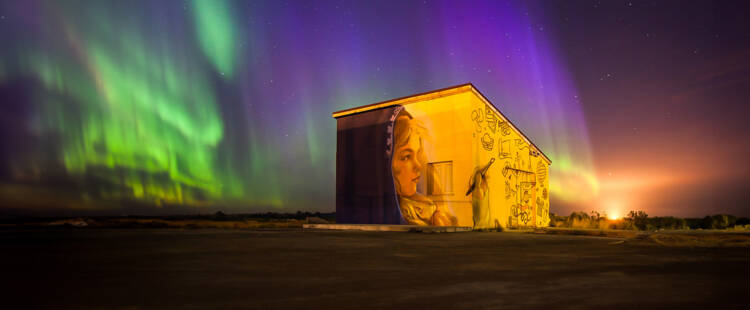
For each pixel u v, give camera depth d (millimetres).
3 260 6988
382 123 21484
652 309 3518
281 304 3734
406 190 20109
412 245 10023
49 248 9227
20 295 4121
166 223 26312
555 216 26922
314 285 4656
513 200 20578
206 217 44125
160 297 4027
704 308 3545
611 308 3555
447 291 4309
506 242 11039
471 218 17656
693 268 5961
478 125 18562
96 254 7945
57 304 3744
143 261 6844
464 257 7438
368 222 21375
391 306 3650
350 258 7293
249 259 7133
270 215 48188
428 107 19703
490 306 3643
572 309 3525
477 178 18109
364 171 21875
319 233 15500
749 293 4188
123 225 24688
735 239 10414
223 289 4422
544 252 8305
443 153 18891
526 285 4637
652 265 6301
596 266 6207
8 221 33719
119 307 3629
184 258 7273
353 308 3584
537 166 23047
